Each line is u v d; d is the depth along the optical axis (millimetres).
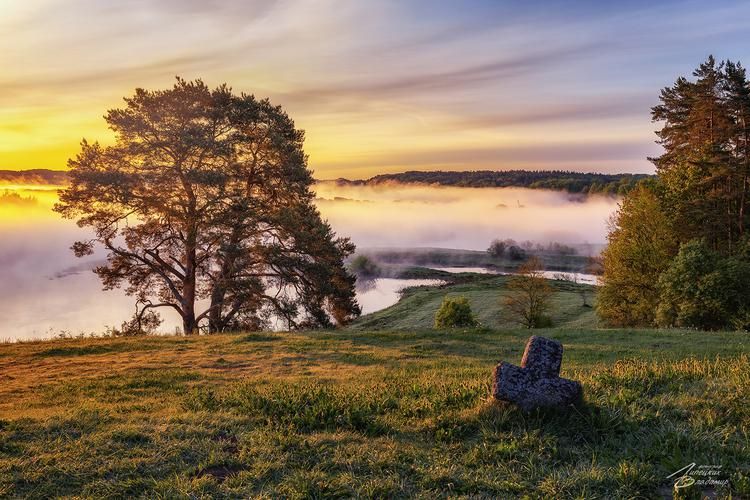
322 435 7578
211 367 17156
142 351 20422
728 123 45875
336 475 6266
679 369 10953
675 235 43062
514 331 25812
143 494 5816
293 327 35375
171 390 13078
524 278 55969
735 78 44500
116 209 33375
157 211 32562
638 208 42031
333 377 14922
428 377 13930
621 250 41969
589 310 64688
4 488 5949
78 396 12461
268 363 17844
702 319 34875
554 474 6141
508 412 7918
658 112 56000
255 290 32375
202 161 33281
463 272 140500
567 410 7863
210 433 7664
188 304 34188
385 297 104438
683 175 46688
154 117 32219
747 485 5543
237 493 5781
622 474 5980
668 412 7918
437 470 6379
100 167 32719
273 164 36594
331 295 36312
